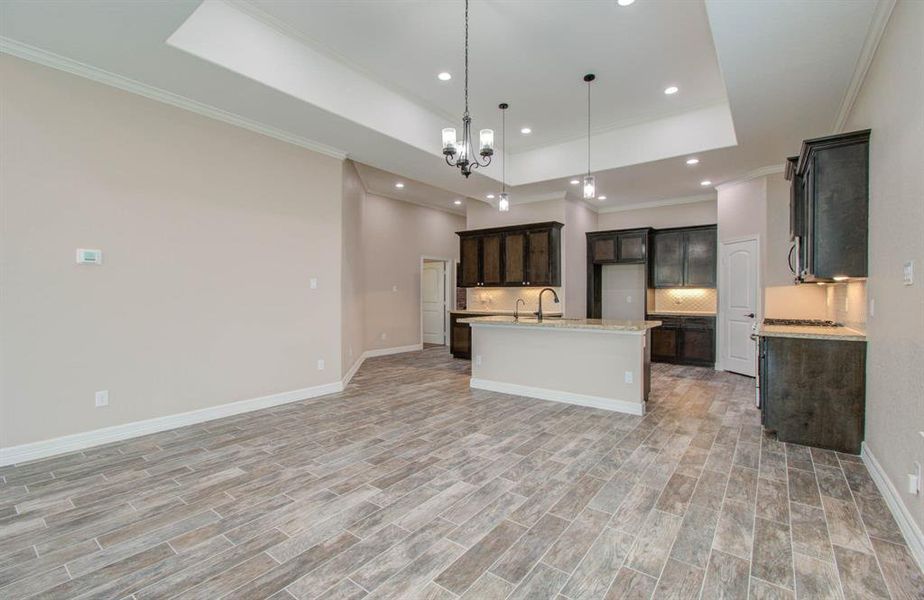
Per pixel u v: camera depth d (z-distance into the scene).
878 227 2.67
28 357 2.99
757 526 2.14
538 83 4.32
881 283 2.61
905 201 2.18
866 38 2.72
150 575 1.80
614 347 4.23
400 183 7.26
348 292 5.77
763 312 5.54
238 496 2.49
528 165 6.28
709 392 4.96
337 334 5.08
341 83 4.01
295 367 4.64
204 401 3.90
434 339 9.94
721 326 6.34
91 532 2.12
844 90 3.40
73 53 3.01
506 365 5.01
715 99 4.68
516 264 7.25
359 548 1.99
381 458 3.04
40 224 3.03
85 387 3.24
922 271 1.94
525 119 5.21
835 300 4.30
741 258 5.95
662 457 3.04
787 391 3.30
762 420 3.54
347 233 5.68
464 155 3.39
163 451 3.18
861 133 2.88
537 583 1.74
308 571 1.83
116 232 3.38
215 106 3.83
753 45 2.83
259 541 2.04
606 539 2.04
